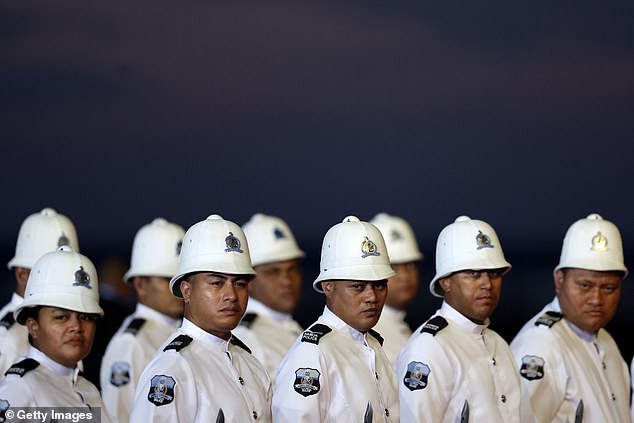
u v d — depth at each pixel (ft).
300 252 53.62
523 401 43.91
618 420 45.52
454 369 40.63
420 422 39.65
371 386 38.34
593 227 46.09
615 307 46.01
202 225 36.70
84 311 35.76
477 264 41.47
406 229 58.44
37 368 35.50
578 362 45.06
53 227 47.39
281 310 52.80
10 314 44.62
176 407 34.04
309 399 36.91
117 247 434.71
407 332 57.26
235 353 37.09
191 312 36.19
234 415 35.19
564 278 46.21
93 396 37.29
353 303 38.45
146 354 48.14
